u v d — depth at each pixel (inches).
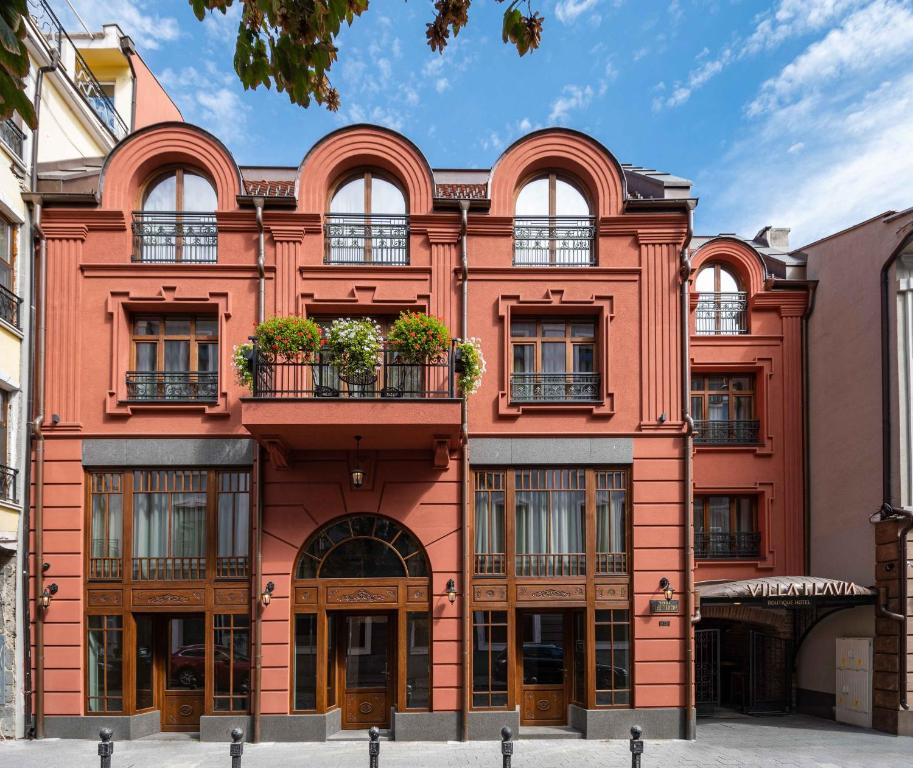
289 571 474.6
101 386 487.2
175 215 506.3
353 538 486.0
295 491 482.3
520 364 510.3
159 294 492.1
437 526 482.9
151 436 482.6
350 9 206.5
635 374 499.5
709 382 629.9
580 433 492.1
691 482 488.7
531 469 495.5
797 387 619.2
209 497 484.1
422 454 488.7
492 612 481.7
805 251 647.8
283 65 204.8
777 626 592.1
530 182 526.6
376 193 520.4
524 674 490.3
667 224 507.8
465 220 498.0
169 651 486.0
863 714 519.8
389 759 418.3
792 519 604.1
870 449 542.3
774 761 417.7
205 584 475.5
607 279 504.4
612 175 513.7
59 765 400.5
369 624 493.7
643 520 486.0
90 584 474.6
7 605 466.0
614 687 476.1
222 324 491.5
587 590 482.6
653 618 477.7
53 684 463.5
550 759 417.4
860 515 548.1
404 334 439.8
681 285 504.7
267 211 499.2
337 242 509.7
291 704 464.8
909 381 519.5
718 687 592.1
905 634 497.4
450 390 448.8
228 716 461.1
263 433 438.9
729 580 573.0
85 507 482.0
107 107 697.6
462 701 464.8
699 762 414.3
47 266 493.7
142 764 407.2
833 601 518.6
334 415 429.4
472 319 500.1
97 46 759.1
